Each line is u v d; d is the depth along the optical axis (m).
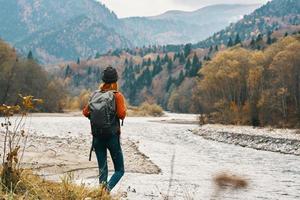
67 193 5.65
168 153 23.73
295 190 11.84
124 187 10.38
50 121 71.31
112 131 6.69
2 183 5.09
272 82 76.62
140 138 38.16
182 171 15.36
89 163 14.73
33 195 5.18
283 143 36.28
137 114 125.56
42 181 6.26
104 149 6.91
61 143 23.83
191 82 172.50
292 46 73.75
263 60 85.00
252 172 16.73
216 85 91.62
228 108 81.75
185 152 25.67
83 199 5.66
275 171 17.61
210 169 16.45
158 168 15.79
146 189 10.27
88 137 32.69
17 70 93.69
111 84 7.04
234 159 23.17
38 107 106.06
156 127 63.97
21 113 5.66
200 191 10.36
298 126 63.72
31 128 44.38
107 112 6.64
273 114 71.88
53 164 13.08
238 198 9.49
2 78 75.38
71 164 13.96
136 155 20.75
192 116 130.62
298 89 73.12
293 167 19.77
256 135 42.00
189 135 48.28
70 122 69.38
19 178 5.51
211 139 43.78
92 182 10.39
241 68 89.25
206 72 93.25
